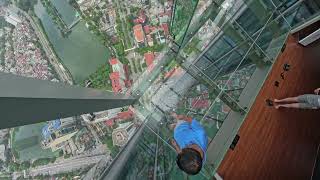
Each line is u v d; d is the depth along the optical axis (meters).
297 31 4.77
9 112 1.54
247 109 4.09
